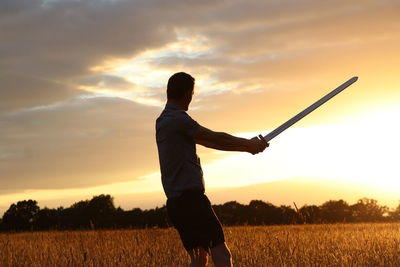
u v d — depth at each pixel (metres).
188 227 5.06
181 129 5.03
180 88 5.18
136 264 8.57
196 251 5.17
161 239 11.38
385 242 10.53
